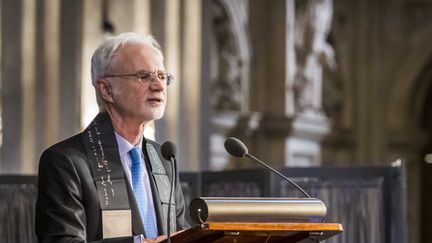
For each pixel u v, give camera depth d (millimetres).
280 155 28016
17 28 17016
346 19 31438
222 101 26984
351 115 31188
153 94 7156
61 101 17859
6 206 13750
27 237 13859
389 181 14914
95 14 18562
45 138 17156
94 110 18016
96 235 6973
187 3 20812
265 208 6668
